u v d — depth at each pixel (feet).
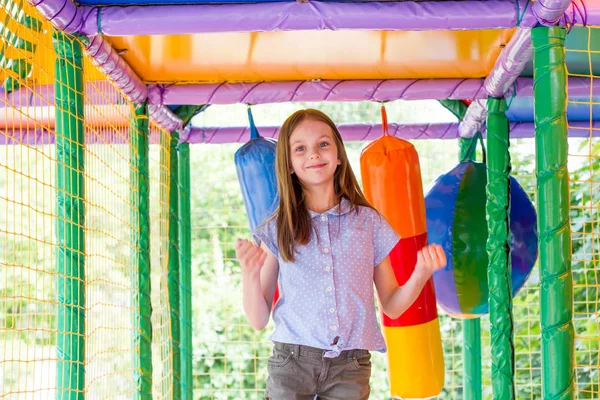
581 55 13.29
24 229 26.86
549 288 9.88
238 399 27.14
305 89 14.38
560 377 9.76
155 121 15.49
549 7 10.01
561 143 10.02
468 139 17.02
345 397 8.85
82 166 10.84
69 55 10.82
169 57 13.16
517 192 15.05
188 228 17.06
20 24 10.68
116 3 10.81
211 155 28.14
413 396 13.15
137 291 13.71
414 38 12.46
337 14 10.71
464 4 10.59
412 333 13.14
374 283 9.64
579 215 24.43
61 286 10.61
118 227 20.48
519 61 12.00
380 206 13.39
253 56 13.24
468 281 14.69
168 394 16.07
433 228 14.87
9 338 26.16
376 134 17.11
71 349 10.52
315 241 9.12
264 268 9.41
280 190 9.30
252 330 27.40
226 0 10.78
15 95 14.24
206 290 27.55
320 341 8.83
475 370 16.60
